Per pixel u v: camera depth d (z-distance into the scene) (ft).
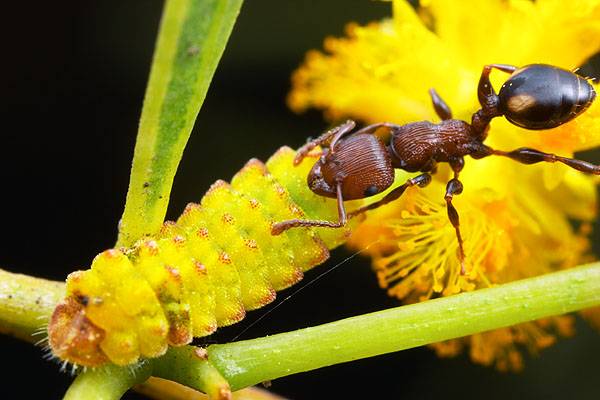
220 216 0.16
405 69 0.18
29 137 0.22
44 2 0.22
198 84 0.15
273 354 0.16
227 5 0.15
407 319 0.16
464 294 0.16
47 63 0.22
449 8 0.18
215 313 0.16
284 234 0.16
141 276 0.15
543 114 0.17
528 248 0.18
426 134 0.18
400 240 0.17
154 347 0.15
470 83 0.18
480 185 0.18
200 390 0.15
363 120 0.19
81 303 0.15
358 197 0.17
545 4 0.17
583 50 0.17
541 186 0.18
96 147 0.22
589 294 0.16
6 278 0.16
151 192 0.15
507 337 0.18
